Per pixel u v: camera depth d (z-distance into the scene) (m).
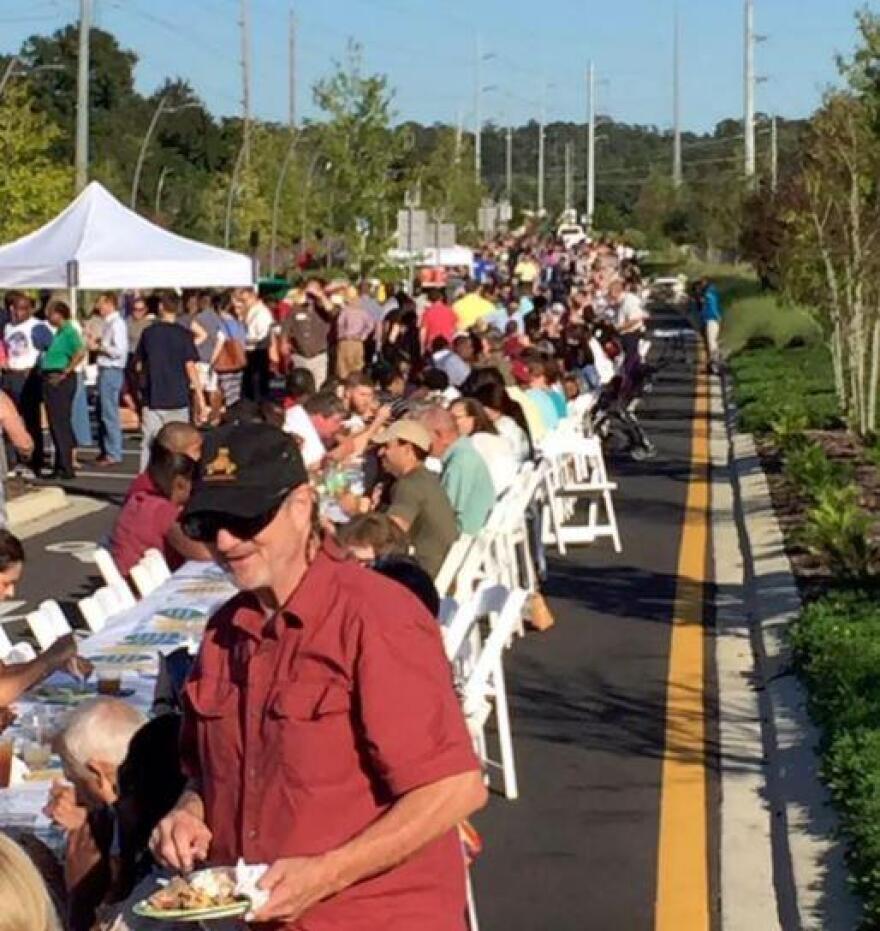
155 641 8.58
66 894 5.39
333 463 14.56
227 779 4.14
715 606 13.72
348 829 4.00
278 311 34.78
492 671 8.88
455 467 12.41
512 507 13.22
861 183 24.78
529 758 9.59
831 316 26.03
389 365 20.86
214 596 9.64
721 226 75.88
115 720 5.46
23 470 22.20
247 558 4.01
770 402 26.72
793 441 22.12
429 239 49.59
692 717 10.35
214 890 3.96
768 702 10.38
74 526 18.45
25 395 22.03
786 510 17.75
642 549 16.52
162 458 10.38
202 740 4.20
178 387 20.14
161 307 22.44
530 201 150.50
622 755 9.62
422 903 4.06
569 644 12.39
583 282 57.56
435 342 26.98
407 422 11.19
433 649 4.06
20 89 48.31
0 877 3.31
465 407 14.26
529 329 28.95
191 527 4.04
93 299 39.56
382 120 58.03
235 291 31.12
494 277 59.69
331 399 16.17
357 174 57.75
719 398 33.22
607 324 27.47
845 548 13.39
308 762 4.00
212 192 72.12
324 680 4.00
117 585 9.93
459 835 4.38
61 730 5.96
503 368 20.48
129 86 90.06
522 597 8.49
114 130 85.25
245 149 61.44
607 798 8.90
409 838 3.94
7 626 13.06
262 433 4.06
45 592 14.65
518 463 15.11
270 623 4.07
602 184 155.62
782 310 39.72
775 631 12.00
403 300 31.00
